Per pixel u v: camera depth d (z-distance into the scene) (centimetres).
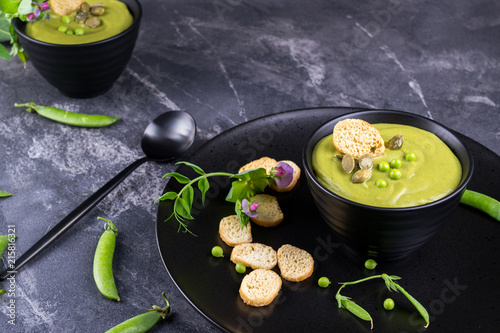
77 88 99
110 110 100
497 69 105
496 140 95
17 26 96
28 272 82
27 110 99
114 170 93
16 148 95
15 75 106
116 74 100
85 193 90
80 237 85
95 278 81
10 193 90
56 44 93
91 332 78
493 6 117
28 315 79
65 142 96
